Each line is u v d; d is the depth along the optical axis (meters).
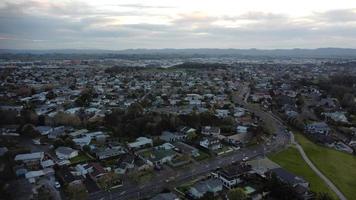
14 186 84.00
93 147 118.31
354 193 92.56
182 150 118.00
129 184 91.94
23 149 113.50
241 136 134.62
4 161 96.81
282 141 137.12
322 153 124.69
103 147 119.25
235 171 96.00
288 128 157.38
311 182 97.00
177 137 133.75
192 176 97.75
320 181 98.50
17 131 135.62
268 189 87.69
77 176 94.81
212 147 122.75
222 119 159.62
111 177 90.94
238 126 150.25
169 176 97.75
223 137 135.75
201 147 123.50
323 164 113.25
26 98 199.38
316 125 155.50
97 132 136.62
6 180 87.81
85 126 147.25
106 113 162.12
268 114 187.12
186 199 83.06
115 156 112.44
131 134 134.38
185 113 166.50
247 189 88.38
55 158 108.88
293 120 163.50
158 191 87.31
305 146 131.50
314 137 144.25
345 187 96.00
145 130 138.12
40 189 83.12
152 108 185.25
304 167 109.00
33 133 131.88
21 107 169.12
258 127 145.12
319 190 91.88
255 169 101.56
